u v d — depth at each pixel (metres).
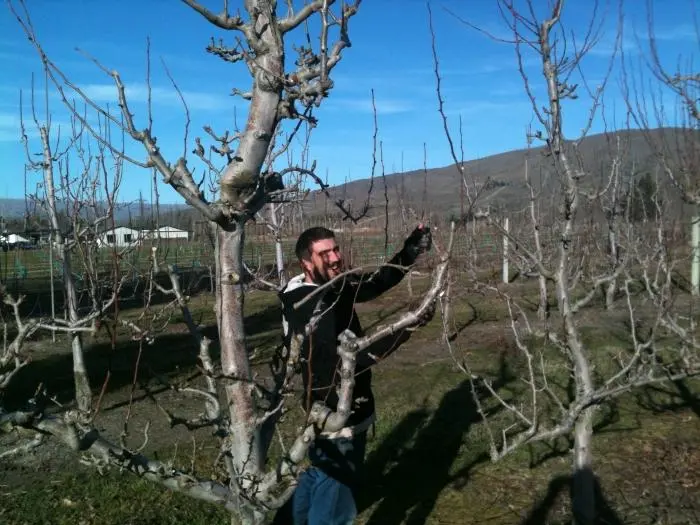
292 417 5.54
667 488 4.56
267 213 7.66
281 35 2.14
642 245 4.12
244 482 2.28
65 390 7.54
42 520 4.39
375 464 5.19
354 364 2.13
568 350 3.07
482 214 2.80
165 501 4.60
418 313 2.15
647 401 6.25
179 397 7.03
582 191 2.92
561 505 4.39
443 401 6.47
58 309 10.84
